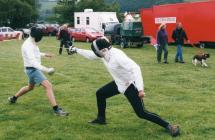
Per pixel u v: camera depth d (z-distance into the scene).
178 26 21.67
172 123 8.89
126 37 35.06
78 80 15.11
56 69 18.61
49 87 9.53
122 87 7.88
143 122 8.89
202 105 10.63
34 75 9.52
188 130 8.35
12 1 75.00
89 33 44.94
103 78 15.60
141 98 7.86
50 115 9.52
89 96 11.88
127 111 9.91
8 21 76.62
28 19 78.62
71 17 75.38
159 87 13.53
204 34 33.47
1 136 7.98
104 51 7.80
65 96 11.88
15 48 33.78
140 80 7.56
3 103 10.78
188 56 26.28
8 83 14.34
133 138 7.85
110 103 10.79
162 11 37.72
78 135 8.04
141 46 35.94
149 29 39.62
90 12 50.78
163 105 10.63
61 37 26.64
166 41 21.52
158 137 7.89
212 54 28.09
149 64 21.16
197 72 17.67
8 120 9.14
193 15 34.22
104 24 47.22
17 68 18.95
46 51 30.41
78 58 24.20
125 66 7.63
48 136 7.98
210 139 7.83
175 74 16.97
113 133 8.19
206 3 33.06
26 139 7.82
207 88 13.42
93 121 8.80
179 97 11.81
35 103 10.80
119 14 66.56
